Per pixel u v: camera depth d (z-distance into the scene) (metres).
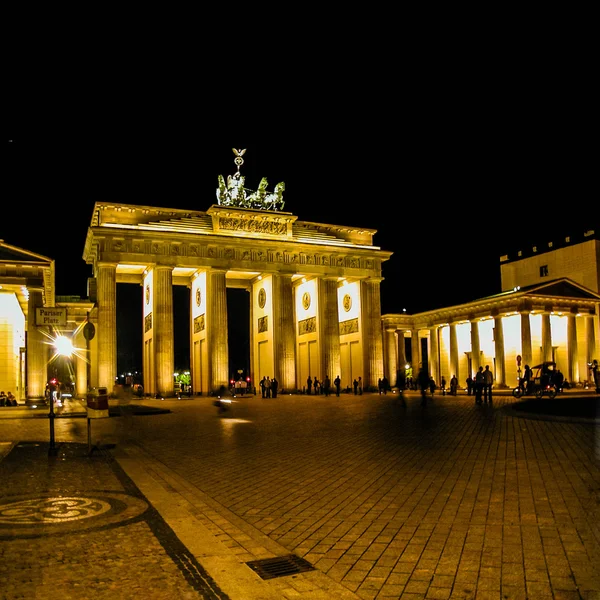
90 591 7.55
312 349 91.31
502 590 7.54
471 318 93.56
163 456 20.69
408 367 119.62
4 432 29.05
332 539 10.01
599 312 89.81
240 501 13.19
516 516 11.08
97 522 11.02
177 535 10.12
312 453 20.33
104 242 74.56
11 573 8.23
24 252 53.56
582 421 27.23
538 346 87.38
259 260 83.81
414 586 7.77
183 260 78.62
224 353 79.38
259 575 8.23
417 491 13.55
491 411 36.66
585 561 8.55
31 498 13.22
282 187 90.00
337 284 89.81
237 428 30.28
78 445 23.39
